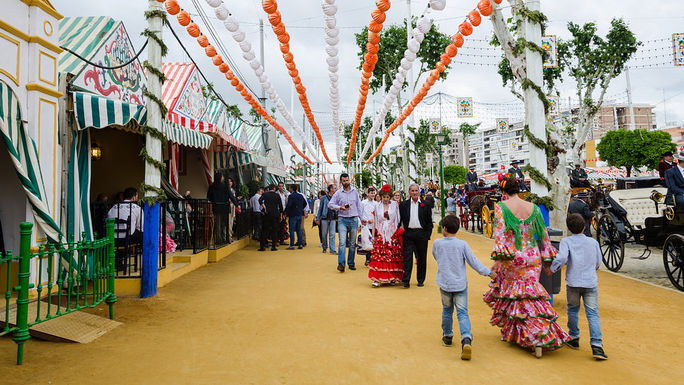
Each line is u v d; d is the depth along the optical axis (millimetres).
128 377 3584
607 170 38500
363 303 6266
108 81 7875
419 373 3707
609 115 76250
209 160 13305
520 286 4207
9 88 5227
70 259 4602
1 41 5250
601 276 8562
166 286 7332
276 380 3547
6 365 3779
